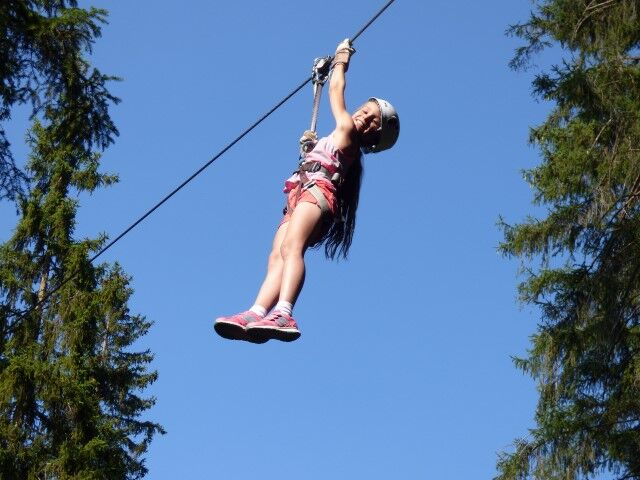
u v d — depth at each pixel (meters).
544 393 14.76
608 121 14.11
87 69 15.12
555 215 15.27
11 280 19.78
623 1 13.78
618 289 13.44
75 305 19.89
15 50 13.70
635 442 14.04
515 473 14.88
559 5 14.15
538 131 16.23
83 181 20.77
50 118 14.89
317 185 7.15
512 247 15.70
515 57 15.27
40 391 18.58
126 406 24.92
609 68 13.81
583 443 14.42
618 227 13.59
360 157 7.47
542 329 14.61
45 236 20.38
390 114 7.46
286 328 6.77
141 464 23.19
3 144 13.92
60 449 18.11
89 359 20.11
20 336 19.47
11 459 17.75
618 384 14.27
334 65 7.74
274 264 7.12
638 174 13.98
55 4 14.41
